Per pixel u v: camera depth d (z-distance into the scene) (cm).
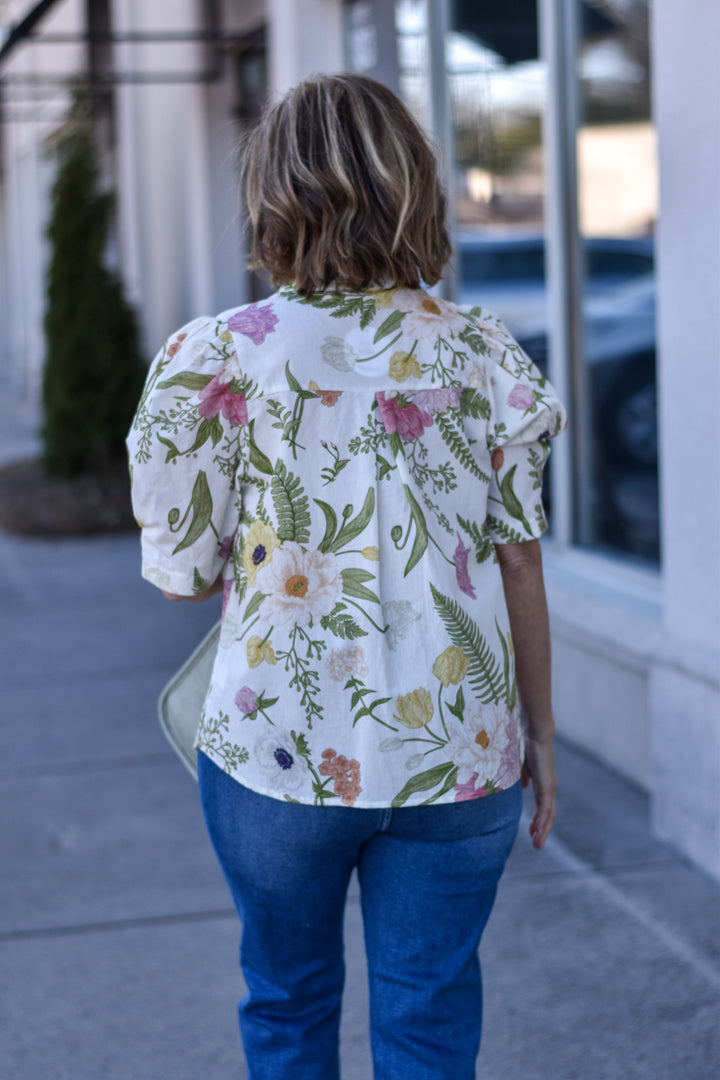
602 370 434
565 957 285
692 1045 249
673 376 314
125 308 934
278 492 149
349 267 154
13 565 771
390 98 159
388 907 161
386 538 150
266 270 167
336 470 150
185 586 157
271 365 150
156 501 153
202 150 921
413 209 155
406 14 550
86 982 283
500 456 160
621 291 419
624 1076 240
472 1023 165
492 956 287
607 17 412
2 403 1855
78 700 498
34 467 1029
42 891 330
